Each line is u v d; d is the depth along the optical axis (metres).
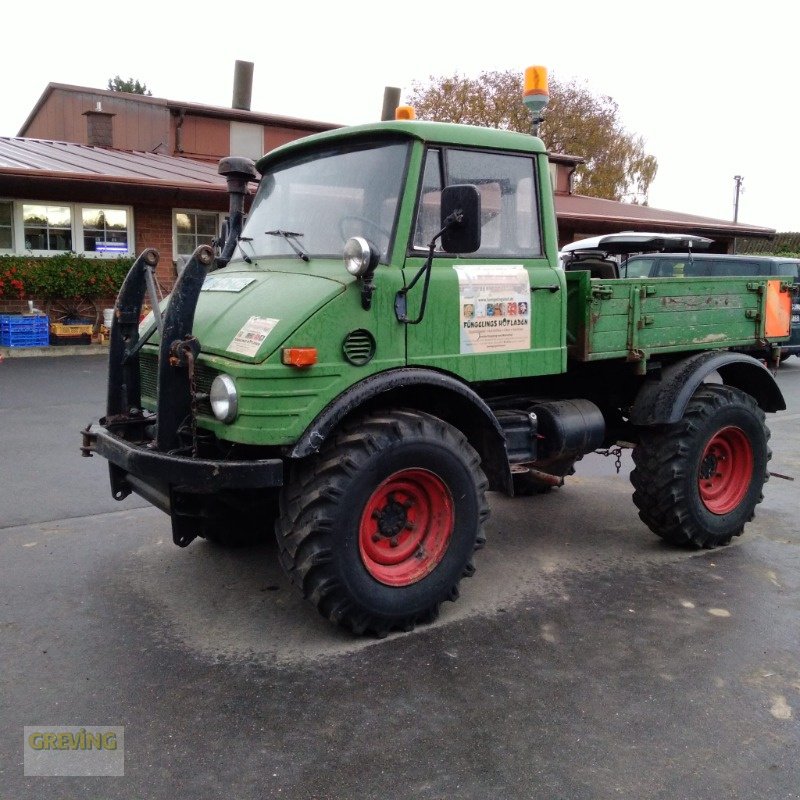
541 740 2.99
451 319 3.90
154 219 16.12
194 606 4.17
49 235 15.15
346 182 4.06
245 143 21.55
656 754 2.91
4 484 6.39
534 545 5.20
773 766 2.85
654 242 5.77
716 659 3.63
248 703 3.24
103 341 15.21
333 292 3.50
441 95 35.62
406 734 3.03
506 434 4.42
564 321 4.39
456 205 3.48
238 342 3.52
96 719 3.12
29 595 4.30
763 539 5.37
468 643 3.77
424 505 3.92
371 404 3.88
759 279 5.40
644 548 5.15
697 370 4.91
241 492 3.98
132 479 4.24
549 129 35.62
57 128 22.77
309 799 2.66
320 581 3.55
